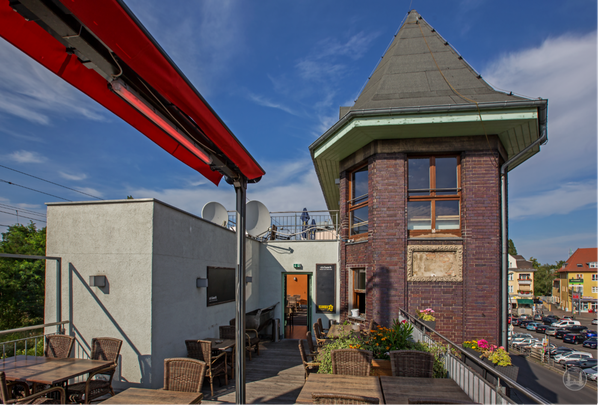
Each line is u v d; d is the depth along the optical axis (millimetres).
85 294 6258
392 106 8172
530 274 82750
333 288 11359
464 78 8953
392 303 8047
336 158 10258
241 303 3838
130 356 5957
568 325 54125
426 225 8414
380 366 5477
